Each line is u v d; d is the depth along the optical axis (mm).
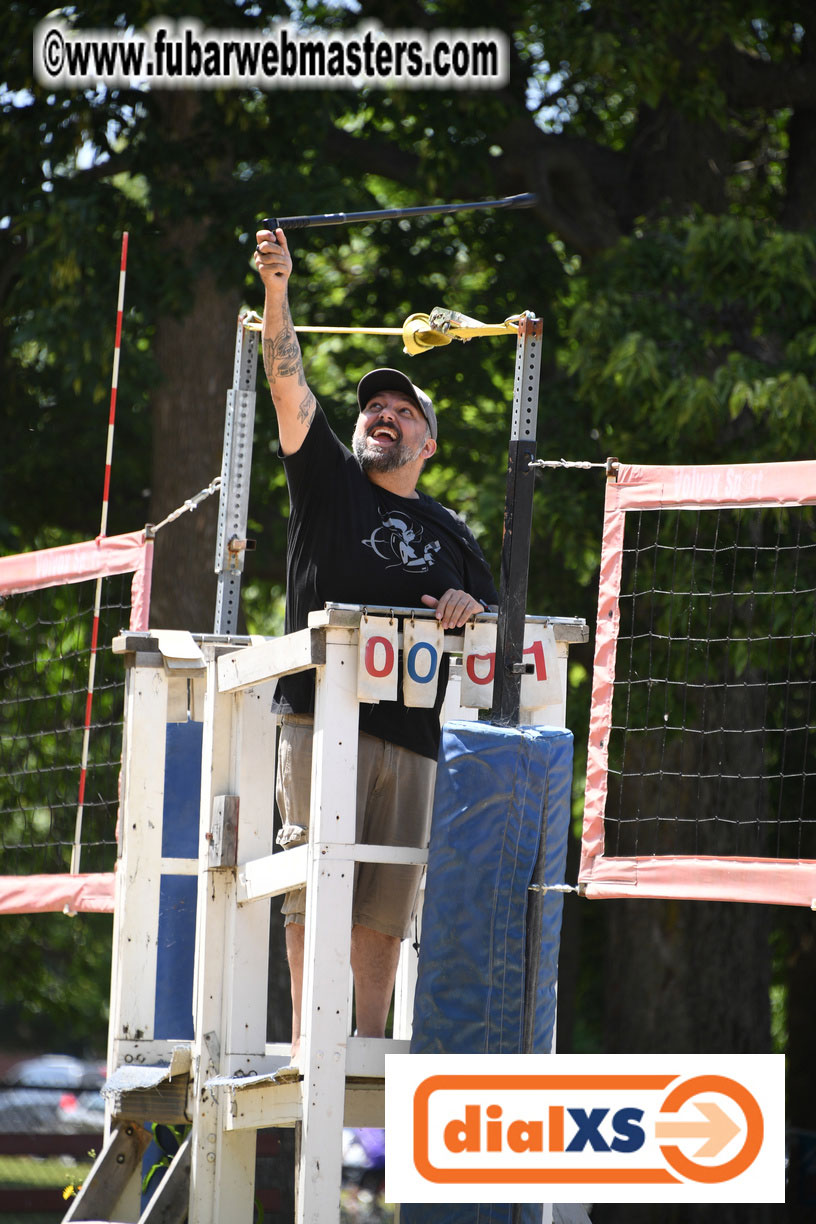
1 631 36562
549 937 10258
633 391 31438
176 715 14836
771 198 43375
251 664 11273
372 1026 11273
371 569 11234
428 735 11375
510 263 39656
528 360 10883
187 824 14391
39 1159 39844
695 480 13883
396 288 40906
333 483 11367
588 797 14914
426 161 36375
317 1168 9883
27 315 36062
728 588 31703
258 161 34531
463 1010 10000
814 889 13023
